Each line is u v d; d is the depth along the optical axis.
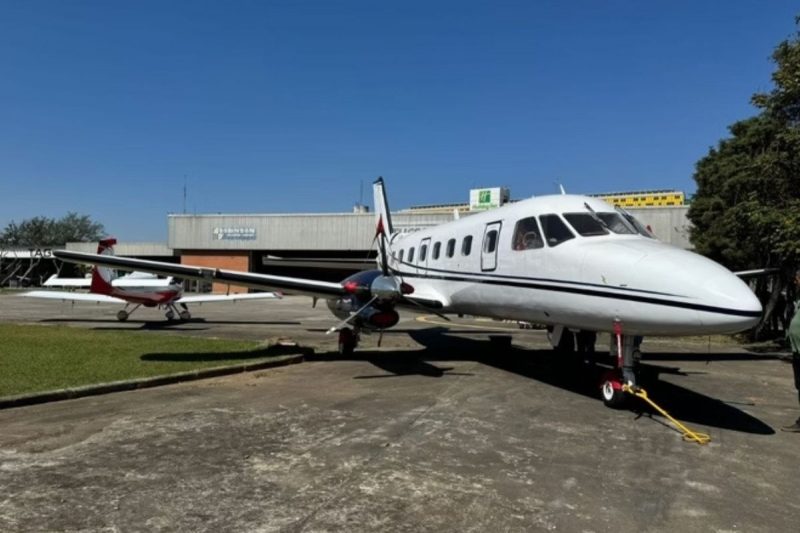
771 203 14.88
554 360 12.52
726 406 8.48
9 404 7.57
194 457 5.65
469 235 11.69
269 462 5.54
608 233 8.69
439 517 4.36
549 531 4.16
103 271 20.16
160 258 62.78
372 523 4.23
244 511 4.40
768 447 6.43
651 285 7.25
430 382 9.88
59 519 4.22
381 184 18.20
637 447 6.32
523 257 9.66
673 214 31.94
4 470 5.23
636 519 4.41
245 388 9.16
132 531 4.05
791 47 14.55
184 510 4.41
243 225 48.72
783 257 14.57
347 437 6.42
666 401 8.72
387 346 14.79
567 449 6.19
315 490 4.84
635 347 8.15
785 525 4.38
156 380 9.24
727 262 19.03
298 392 8.89
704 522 4.39
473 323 23.09
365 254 50.06
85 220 108.94
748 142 18.28
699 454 6.12
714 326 6.68
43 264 71.94
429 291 13.21
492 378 10.34
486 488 4.98
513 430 6.89
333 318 23.84
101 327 18.50
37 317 22.47
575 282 8.42
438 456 5.82
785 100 14.66
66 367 10.05
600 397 8.87
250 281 11.70
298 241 47.44
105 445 6.00
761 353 14.80
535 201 10.02
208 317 24.16
